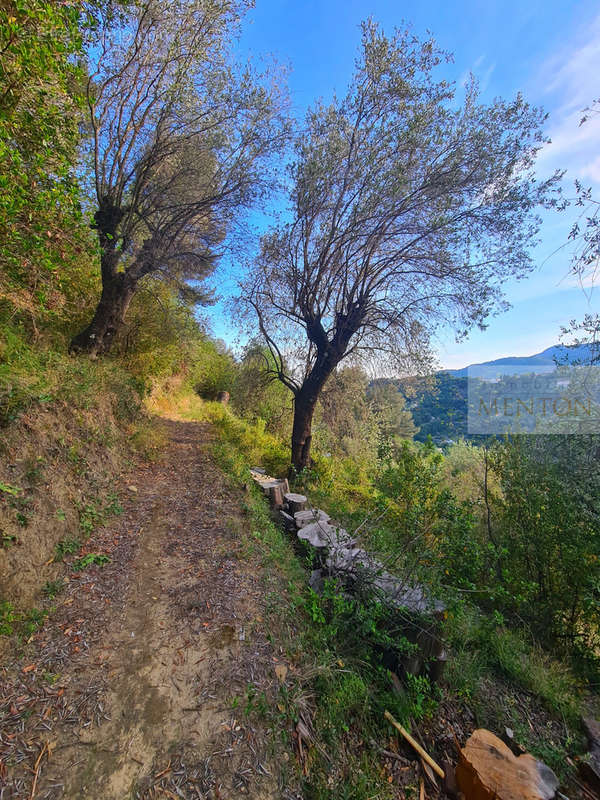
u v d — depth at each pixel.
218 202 8.83
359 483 10.23
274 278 9.26
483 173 6.86
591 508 4.34
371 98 7.20
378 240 8.09
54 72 3.06
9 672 2.09
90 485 4.32
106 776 1.69
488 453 5.61
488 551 4.71
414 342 8.77
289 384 9.98
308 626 2.98
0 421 3.25
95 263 7.50
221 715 2.09
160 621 2.77
